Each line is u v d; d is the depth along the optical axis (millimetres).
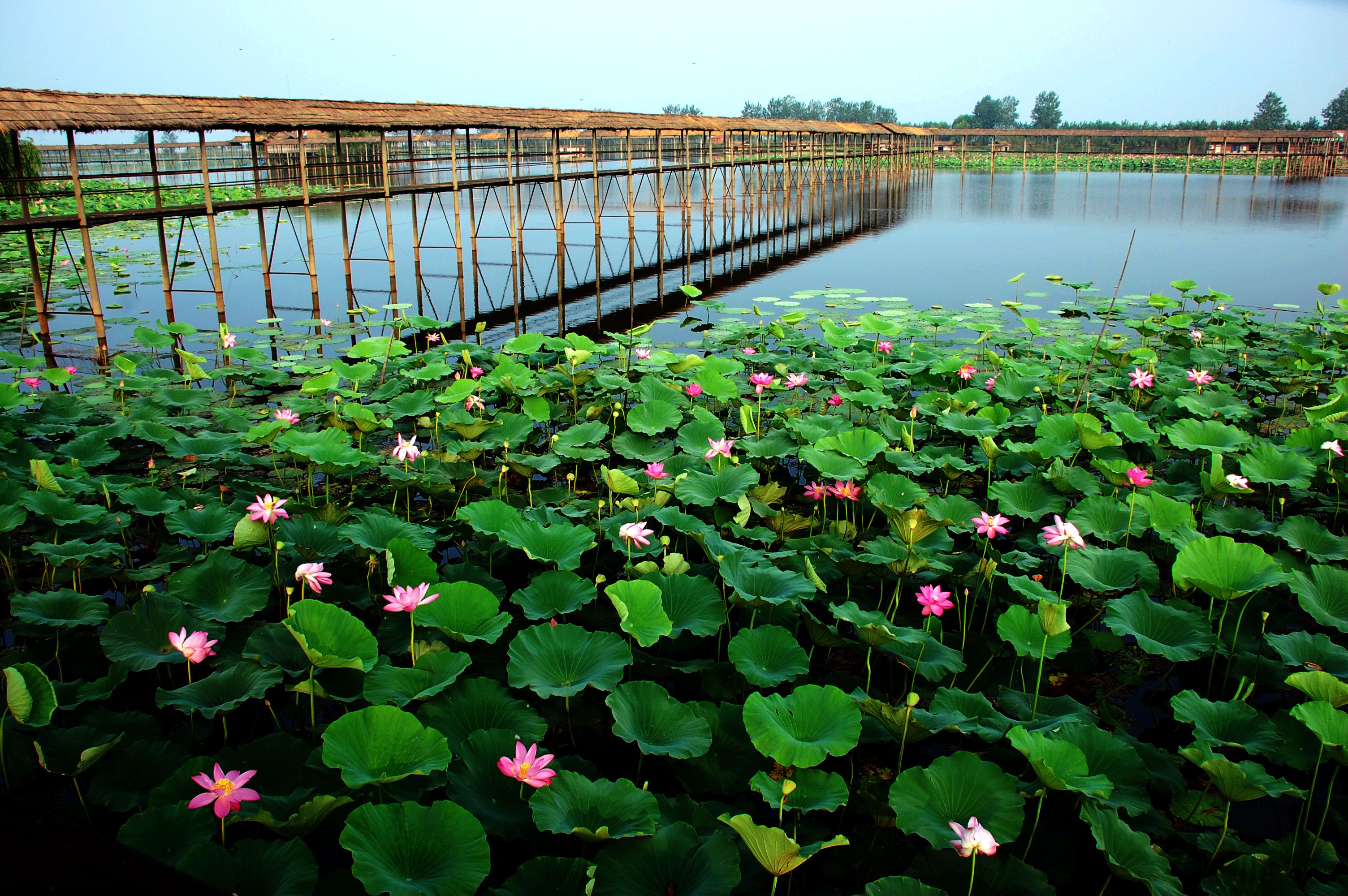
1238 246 20375
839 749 2566
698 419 5461
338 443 4770
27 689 2471
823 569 4023
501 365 6809
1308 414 5879
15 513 3697
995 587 3949
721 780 2803
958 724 2820
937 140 67062
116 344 10242
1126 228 24578
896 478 4570
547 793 2395
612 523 4137
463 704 2854
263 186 29891
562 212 15797
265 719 3234
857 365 7383
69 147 8891
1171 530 4117
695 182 49844
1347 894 2428
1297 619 3797
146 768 2707
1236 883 2465
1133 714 3514
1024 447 5176
